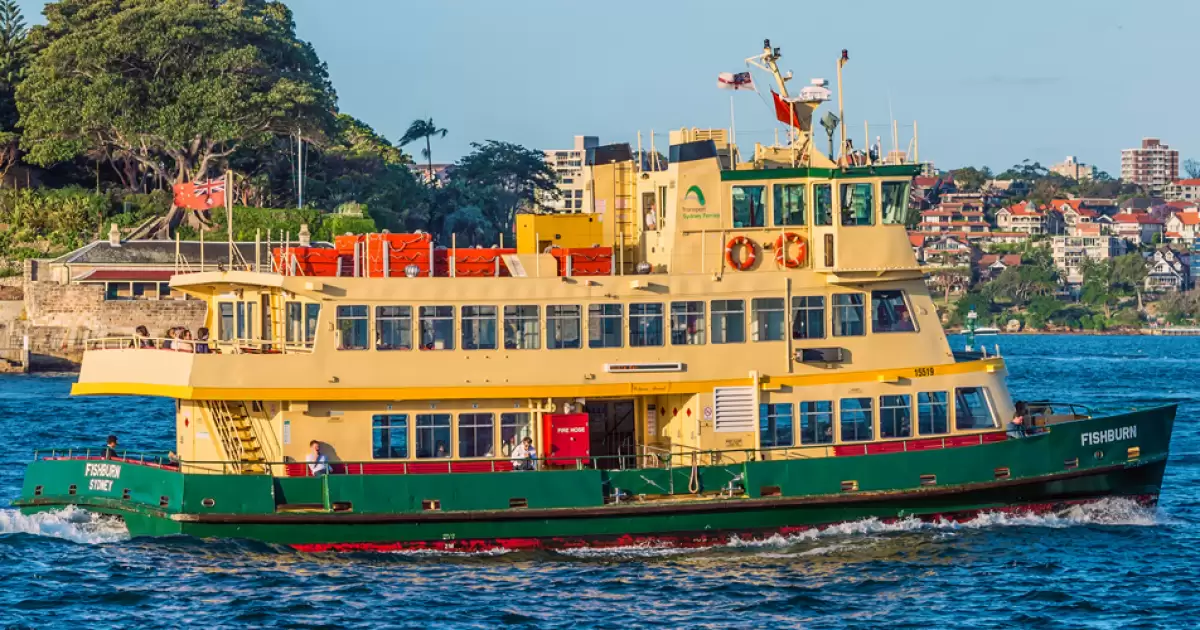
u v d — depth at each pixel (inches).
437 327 5797.2
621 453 6171.3
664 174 6107.3
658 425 6136.8
